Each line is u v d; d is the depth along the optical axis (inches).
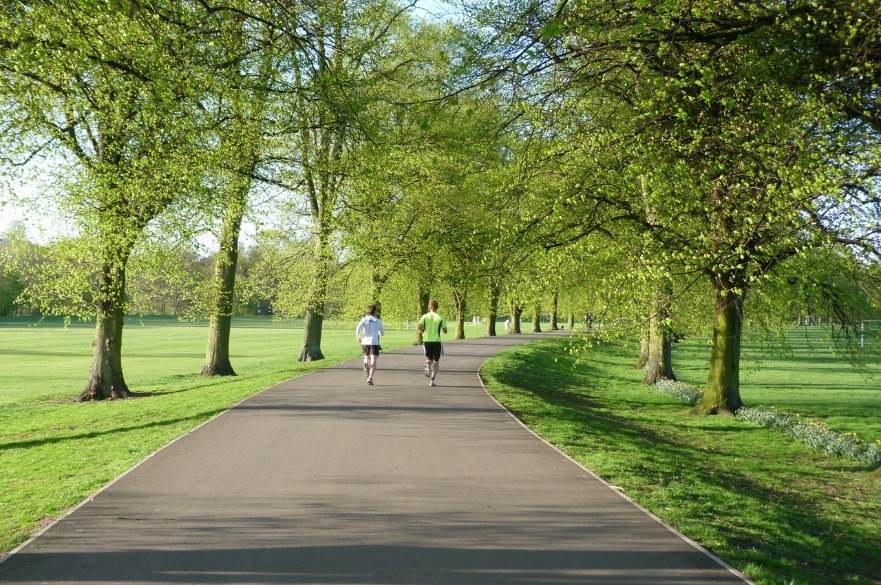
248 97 607.2
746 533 297.4
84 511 281.6
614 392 1068.5
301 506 291.3
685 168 390.0
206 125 639.1
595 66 413.1
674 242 481.1
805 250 389.7
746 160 380.5
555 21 300.8
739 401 807.7
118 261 800.3
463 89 378.0
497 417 553.9
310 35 450.9
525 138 491.2
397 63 864.9
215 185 761.0
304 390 717.9
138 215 759.1
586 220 570.3
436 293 1822.1
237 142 725.9
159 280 914.1
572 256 602.9
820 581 247.1
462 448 423.5
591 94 460.4
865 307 558.3
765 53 332.5
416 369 993.5
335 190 986.1
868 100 346.9
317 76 490.9
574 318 2203.5
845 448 614.5
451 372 959.0
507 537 254.4
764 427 735.7
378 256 1133.7
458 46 411.2
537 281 617.6
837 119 353.4
